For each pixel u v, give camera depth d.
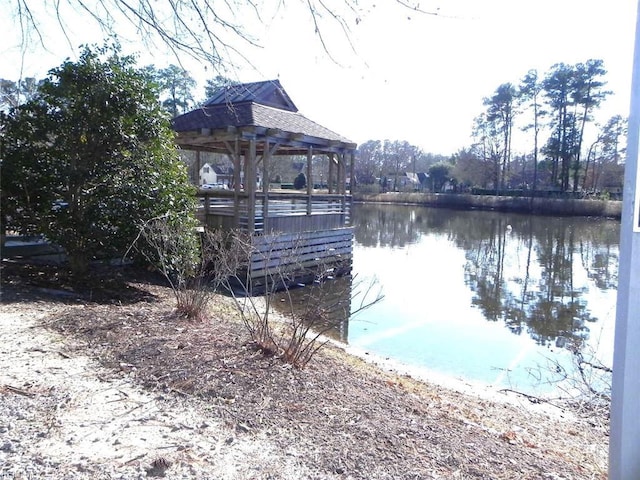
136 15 3.29
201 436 2.62
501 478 2.46
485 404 4.75
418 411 3.47
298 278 11.13
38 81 6.40
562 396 5.52
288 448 2.56
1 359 3.50
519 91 44.69
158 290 7.23
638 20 1.81
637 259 1.92
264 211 11.26
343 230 13.53
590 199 39.41
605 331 8.86
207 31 3.32
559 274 14.91
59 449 2.37
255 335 4.38
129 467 2.25
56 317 4.67
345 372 4.23
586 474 2.76
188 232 6.91
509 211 43.25
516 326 9.09
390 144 63.28
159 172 6.82
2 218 6.50
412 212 42.78
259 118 11.42
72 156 6.51
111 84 6.44
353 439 2.72
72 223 6.48
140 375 3.39
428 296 11.48
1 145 6.25
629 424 1.97
